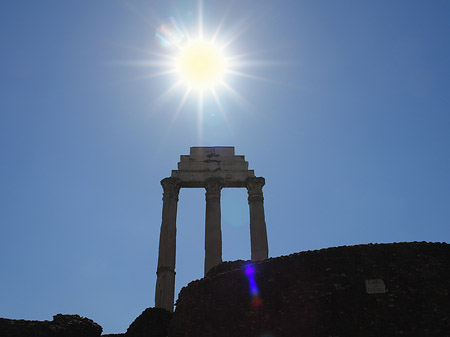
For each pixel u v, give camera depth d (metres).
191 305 27.39
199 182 50.16
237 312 26.14
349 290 25.44
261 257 46.16
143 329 30.91
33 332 29.89
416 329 23.59
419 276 25.39
